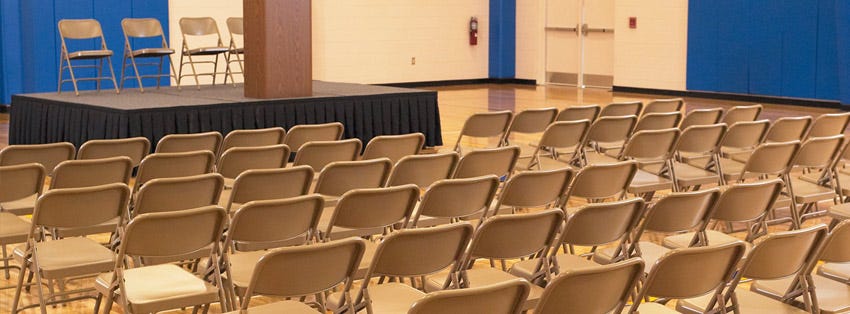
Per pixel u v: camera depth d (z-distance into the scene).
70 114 8.59
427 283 3.98
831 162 5.82
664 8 15.00
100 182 5.16
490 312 3.02
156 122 8.05
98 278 3.78
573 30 16.56
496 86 16.86
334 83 10.80
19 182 4.73
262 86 8.84
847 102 12.72
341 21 15.58
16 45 12.47
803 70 13.47
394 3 16.12
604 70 16.23
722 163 6.58
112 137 8.02
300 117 8.84
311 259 3.36
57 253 4.19
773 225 6.06
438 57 16.78
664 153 6.07
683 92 14.91
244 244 4.43
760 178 6.85
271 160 5.79
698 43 14.58
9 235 4.52
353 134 9.23
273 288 3.36
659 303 3.74
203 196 4.60
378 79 16.11
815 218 6.66
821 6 13.14
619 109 7.94
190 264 5.32
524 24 17.20
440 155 5.35
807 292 3.64
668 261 3.32
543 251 4.02
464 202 4.63
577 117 7.62
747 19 13.96
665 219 4.25
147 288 3.68
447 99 14.52
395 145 6.29
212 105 8.34
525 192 4.80
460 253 3.76
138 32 10.43
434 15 16.62
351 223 4.32
